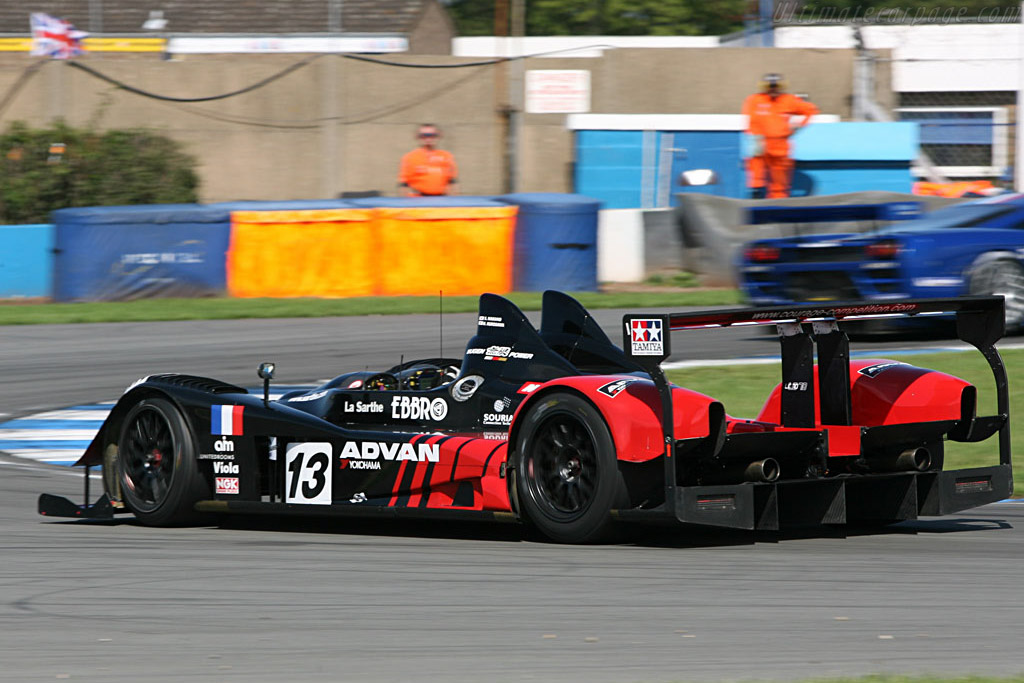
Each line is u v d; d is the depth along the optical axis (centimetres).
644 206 8594
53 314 5869
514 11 10000
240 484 2444
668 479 2027
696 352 4938
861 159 7912
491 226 6450
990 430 2388
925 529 2423
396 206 6581
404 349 4938
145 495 2505
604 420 2106
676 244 7262
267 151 9088
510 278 6494
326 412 2553
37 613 1744
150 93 8988
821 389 2364
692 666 1471
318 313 5897
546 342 2439
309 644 1573
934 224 4884
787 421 2361
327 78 9062
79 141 7975
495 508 2228
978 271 4762
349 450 2370
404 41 10725
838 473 2370
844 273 4684
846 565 2045
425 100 9088
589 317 2416
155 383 2530
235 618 1708
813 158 7912
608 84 9031
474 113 9100
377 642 1581
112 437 2573
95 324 5738
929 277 4688
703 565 2033
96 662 1502
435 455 2289
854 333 5253
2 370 4706
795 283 4775
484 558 2095
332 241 6400
